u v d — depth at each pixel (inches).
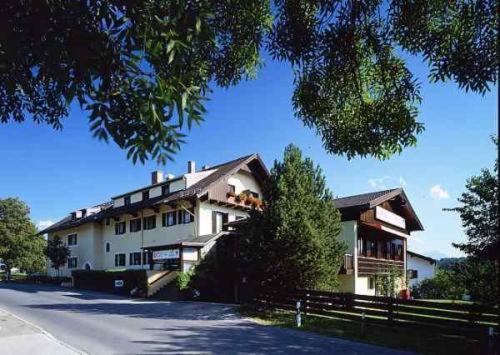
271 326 715.4
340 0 264.2
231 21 293.9
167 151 187.9
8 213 2278.5
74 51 163.5
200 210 1354.6
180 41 167.6
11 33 157.6
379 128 323.9
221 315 834.2
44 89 232.5
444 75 265.1
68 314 828.6
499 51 200.8
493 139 437.1
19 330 593.0
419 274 1897.1
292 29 277.7
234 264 1184.2
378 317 768.9
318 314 836.0
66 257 1985.7
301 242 880.9
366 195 1312.7
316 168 964.6
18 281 2178.9
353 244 1159.0
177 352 503.5
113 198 1786.4
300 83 319.3
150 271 1233.4
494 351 506.3
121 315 819.4
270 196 942.4
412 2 266.2
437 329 647.1
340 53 282.7
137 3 166.1
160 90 176.7
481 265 564.4
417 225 1501.0
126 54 172.6
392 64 305.6
